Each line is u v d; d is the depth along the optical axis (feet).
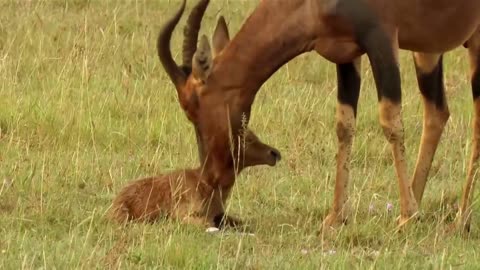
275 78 155.43
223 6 197.57
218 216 104.27
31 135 128.47
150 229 99.04
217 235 99.40
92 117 133.90
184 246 93.35
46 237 96.99
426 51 107.96
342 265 91.09
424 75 111.24
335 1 100.83
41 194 107.65
